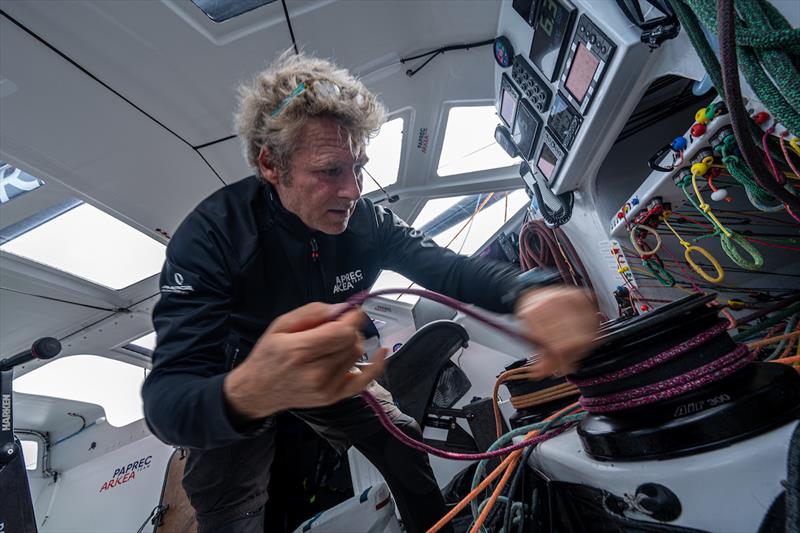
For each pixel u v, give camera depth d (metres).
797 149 0.75
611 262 1.60
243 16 1.75
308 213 1.06
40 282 2.54
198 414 0.64
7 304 2.56
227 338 1.20
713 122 0.91
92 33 1.62
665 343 0.64
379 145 2.64
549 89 1.58
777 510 0.52
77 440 4.13
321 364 0.50
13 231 2.25
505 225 3.82
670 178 1.13
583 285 1.87
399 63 2.13
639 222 1.34
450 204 3.61
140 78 1.80
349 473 2.41
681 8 0.75
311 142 0.95
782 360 0.70
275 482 2.11
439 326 2.13
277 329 0.55
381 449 1.45
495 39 1.87
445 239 3.97
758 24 0.63
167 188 2.28
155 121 1.97
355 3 1.84
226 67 1.87
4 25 1.52
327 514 1.76
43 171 1.95
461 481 1.96
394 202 3.11
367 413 1.43
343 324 0.50
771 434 0.55
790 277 1.44
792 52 0.61
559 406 1.19
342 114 0.96
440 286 1.27
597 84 1.26
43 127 1.80
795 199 0.63
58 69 1.67
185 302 0.98
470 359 3.69
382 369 0.55
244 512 1.49
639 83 1.21
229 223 1.16
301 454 2.14
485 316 0.63
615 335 0.66
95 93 1.79
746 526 0.55
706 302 0.64
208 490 1.44
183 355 0.86
